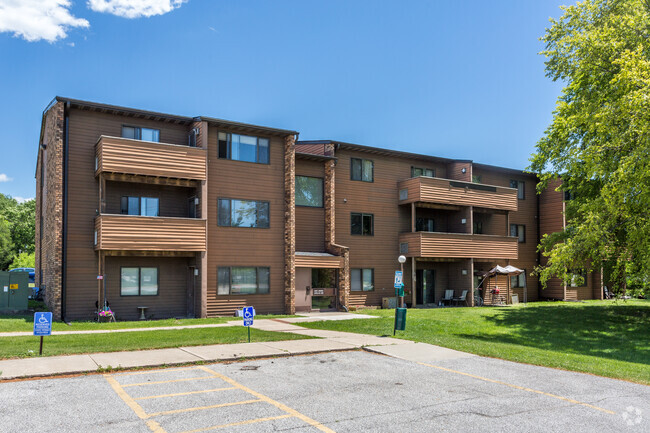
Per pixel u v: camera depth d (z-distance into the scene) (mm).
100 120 20547
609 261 21703
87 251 19953
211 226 22141
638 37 18656
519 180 34562
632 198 17766
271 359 11602
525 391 9148
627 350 15508
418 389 9062
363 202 27766
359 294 27141
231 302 22516
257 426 6758
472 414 7582
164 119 21750
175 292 22078
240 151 23188
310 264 24406
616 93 18328
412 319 21109
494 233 32844
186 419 6973
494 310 25516
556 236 25156
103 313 19281
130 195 21281
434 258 29078
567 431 6895
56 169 19422
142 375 9602
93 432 6367
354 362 11500
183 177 20734
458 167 30609
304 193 25938
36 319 11094
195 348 12461
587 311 24750
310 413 7398
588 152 18578
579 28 22672
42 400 7715
